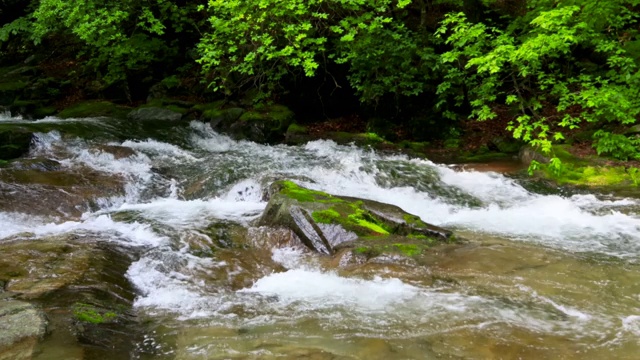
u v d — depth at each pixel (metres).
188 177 9.05
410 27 13.90
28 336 3.51
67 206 7.30
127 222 6.84
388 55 11.88
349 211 6.41
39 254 5.33
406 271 5.22
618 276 5.20
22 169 8.01
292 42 10.65
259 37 10.47
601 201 8.15
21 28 15.77
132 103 14.15
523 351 3.72
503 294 4.74
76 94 14.54
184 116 12.80
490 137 12.04
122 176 8.57
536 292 4.79
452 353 3.68
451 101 12.74
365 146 11.43
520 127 9.16
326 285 5.02
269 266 5.64
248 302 4.65
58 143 9.68
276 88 13.33
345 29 11.21
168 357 3.62
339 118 13.48
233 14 10.75
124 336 3.88
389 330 4.04
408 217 6.66
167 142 11.17
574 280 5.08
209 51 11.33
